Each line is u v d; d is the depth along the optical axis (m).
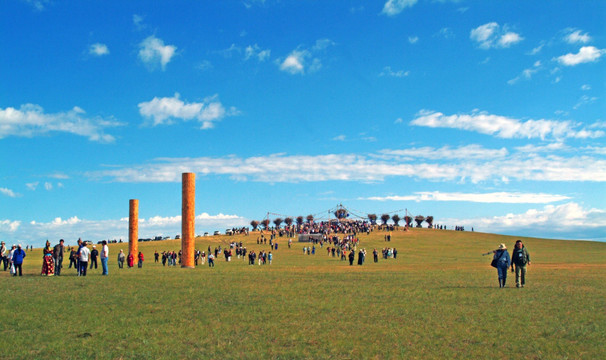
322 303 19.83
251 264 64.00
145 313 17.72
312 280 30.30
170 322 16.09
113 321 16.28
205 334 14.39
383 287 25.75
